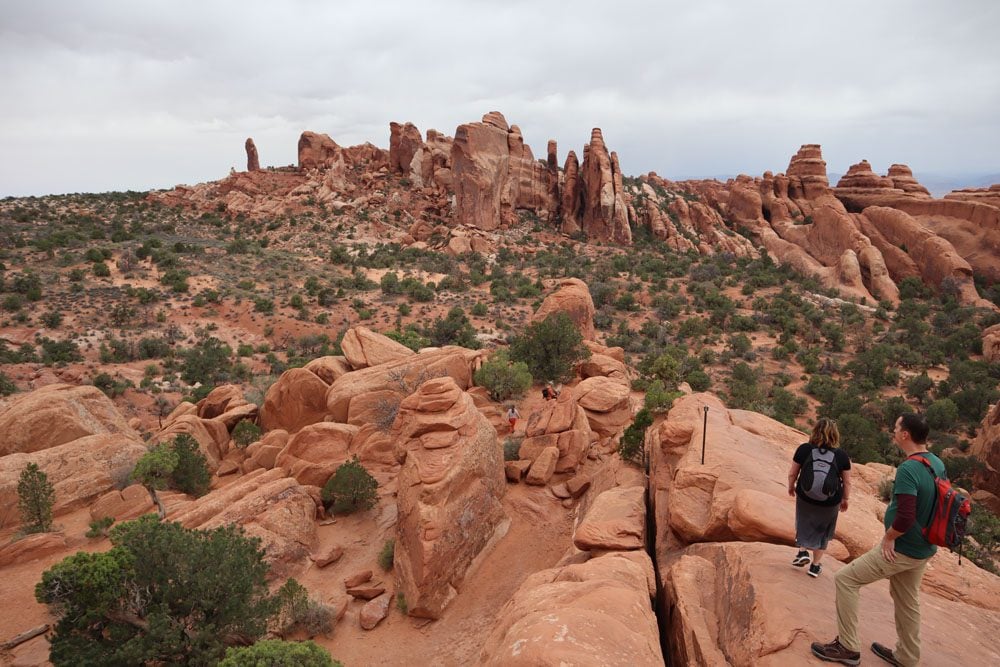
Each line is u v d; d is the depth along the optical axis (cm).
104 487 2253
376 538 1897
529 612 733
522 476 2114
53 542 1831
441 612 1495
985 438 4381
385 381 2912
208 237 14212
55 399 2547
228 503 1922
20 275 8594
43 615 1498
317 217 15888
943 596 859
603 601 700
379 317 8775
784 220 15975
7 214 13850
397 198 16925
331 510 2041
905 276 11462
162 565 1214
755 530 896
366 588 1587
